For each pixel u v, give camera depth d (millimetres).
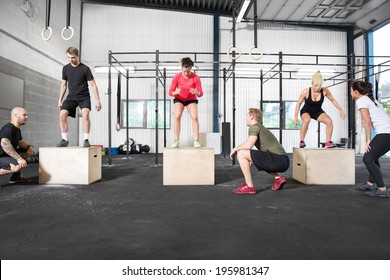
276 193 2760
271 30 9078
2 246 1402
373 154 2588
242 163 2721
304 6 7848
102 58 8969
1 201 2367
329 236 1558
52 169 3188
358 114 8727
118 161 6230
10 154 2764
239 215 1971
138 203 2322
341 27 9078
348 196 2631
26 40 6004
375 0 7234
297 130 9023
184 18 9016
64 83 3459
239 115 8922
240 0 7363
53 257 1276
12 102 5500
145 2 8852
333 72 6855
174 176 3201
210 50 9000
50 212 2031
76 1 8594
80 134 8844
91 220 1839
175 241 1473
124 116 8961
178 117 3344
